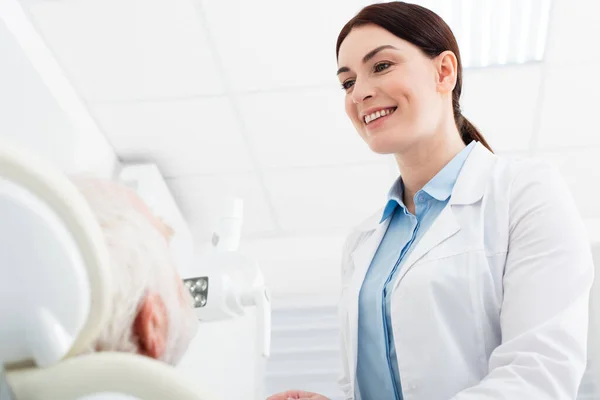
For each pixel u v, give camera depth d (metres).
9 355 0.35
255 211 3.94
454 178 1.33
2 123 2.84
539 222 1.14
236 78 3.09
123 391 0.35
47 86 2.86
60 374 0.35
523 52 3.00
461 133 1.48
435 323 1.13
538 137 3.43
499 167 1.30
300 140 3.43
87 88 3.10
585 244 1.12
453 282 1.15
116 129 3.36
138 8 2.75
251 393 2.50
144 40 2.89
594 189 3.76
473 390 0.98
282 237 4.16
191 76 3.07
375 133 1.35
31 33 2.78
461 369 1.11
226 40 2.90
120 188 0.51
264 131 3.38
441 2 2.77
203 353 2.44
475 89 3.17
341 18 2.81
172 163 3.58
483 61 3.05
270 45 2.93
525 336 1.02
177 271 0.52
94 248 0.35
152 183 3.49
